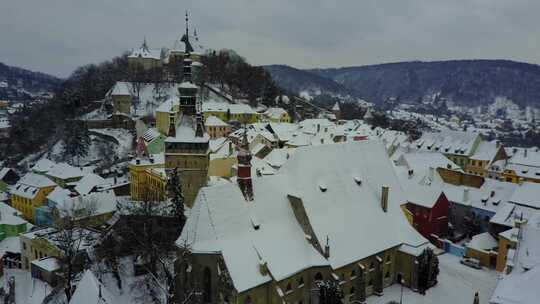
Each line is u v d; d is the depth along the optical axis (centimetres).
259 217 6112
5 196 14500
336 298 5809
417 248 7081
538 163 14075
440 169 10725
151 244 7025
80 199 10206
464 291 7012
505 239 7600
